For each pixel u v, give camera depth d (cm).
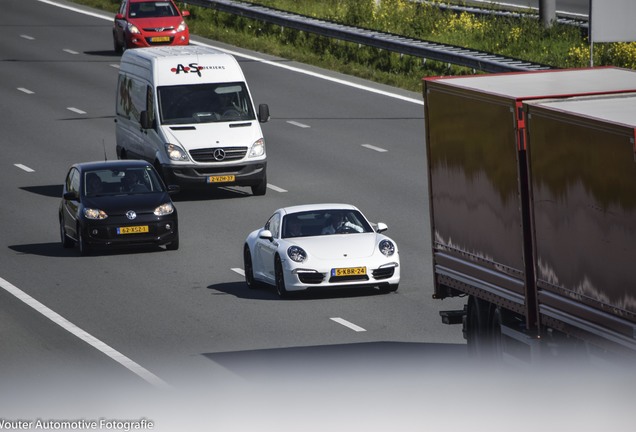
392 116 11650
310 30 14375
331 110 11981
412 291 6519
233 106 9556
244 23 15988
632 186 3816
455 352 5269
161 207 7800
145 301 6488
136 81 9894
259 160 9319
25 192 9700
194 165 9231
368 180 9500
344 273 6406
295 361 5222
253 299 6494
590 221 4062
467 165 4881
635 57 11662
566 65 11900
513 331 4606
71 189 8188
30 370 5178
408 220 8269
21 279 7112
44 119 12225
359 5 14912
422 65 13075
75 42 16125
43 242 8225
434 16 14712
